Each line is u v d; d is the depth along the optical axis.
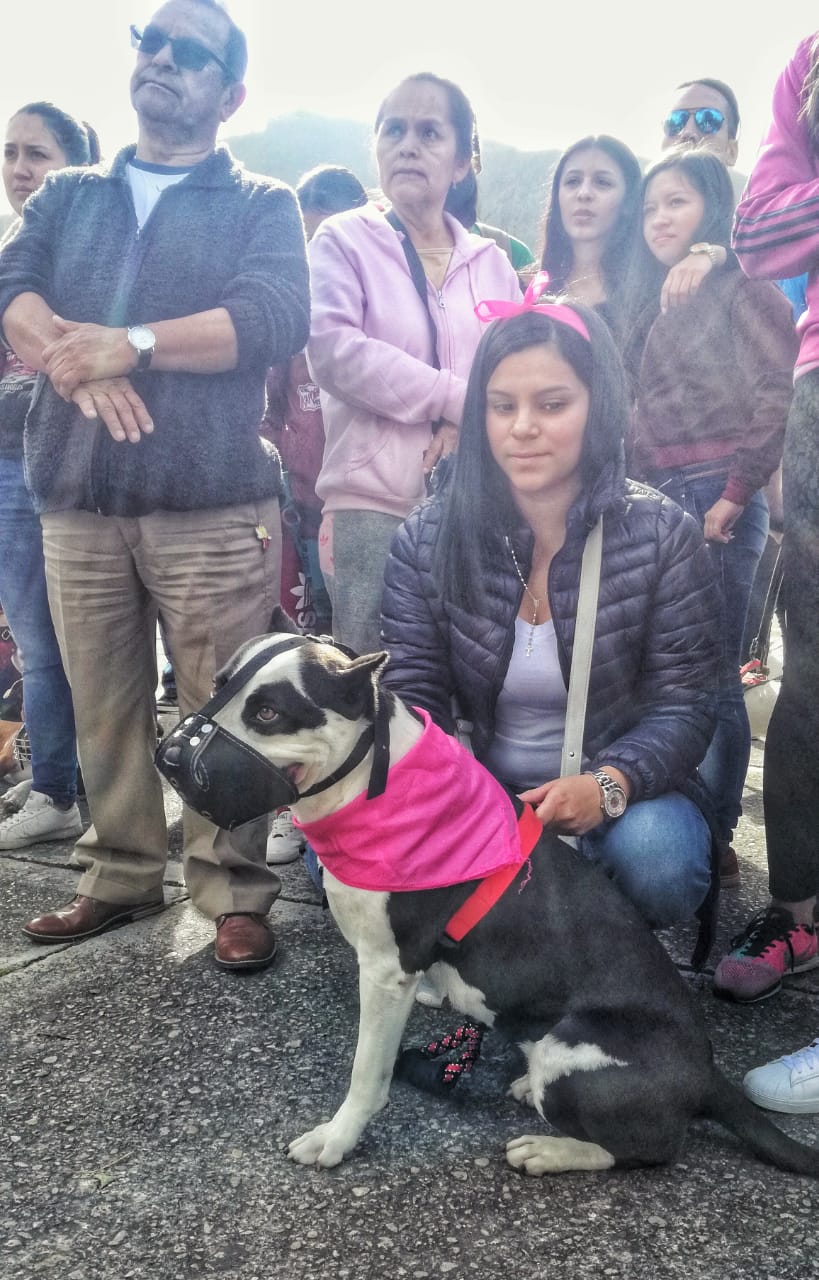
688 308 1.52
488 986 1.49
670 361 1.56
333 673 1.41
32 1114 1.66
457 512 1.71
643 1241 1.35
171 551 2.12
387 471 2.23
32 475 2.12
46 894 2.55
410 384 2.16
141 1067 1.78
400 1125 1.61
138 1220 1.42
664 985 1.47
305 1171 1.51
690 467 1.66
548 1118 1.48
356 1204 1.43
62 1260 1.35
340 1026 1.90
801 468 1.64
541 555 1.73
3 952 2.23
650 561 1.67
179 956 2.19
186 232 2.02
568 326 1.57
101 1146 1.58
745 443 1.61
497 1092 1.69
